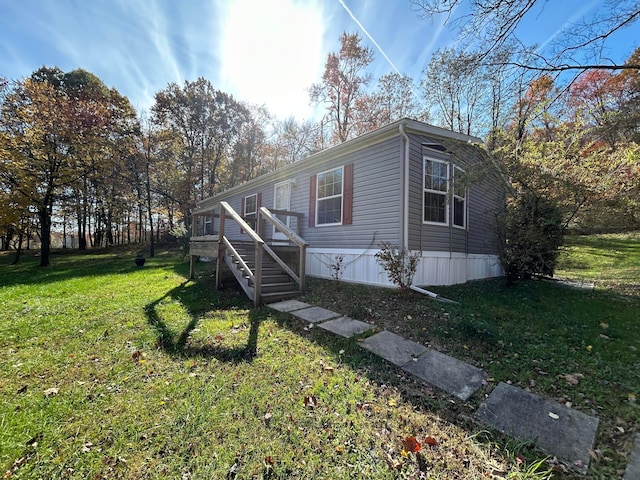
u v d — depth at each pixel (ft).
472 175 19.07
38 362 9.68
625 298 17.56
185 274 27.94
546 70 16.84
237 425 6.64
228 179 72.54
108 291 20.83
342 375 8.89
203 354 10.30
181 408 7.18
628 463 5.63
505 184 22.00
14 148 38.47
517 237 19.97
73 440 6.16
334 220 23.47
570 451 5.98
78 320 13.99
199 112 66.74
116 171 53.52
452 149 20.16
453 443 6.20
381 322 13.33
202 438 6.25
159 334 12.06
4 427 6.45
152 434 6.36
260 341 11.40
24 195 40.24
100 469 5.48
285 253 24.90
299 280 18.39
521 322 13.50
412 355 10.18
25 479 5.23
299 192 27.37
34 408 7.16
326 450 5.96
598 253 36.37
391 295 17.34
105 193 59.26
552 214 19.04
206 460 5.68
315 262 24.85
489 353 10.37
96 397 7.68
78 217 69.87
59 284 24.29
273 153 73.26
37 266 40.86
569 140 19.81
